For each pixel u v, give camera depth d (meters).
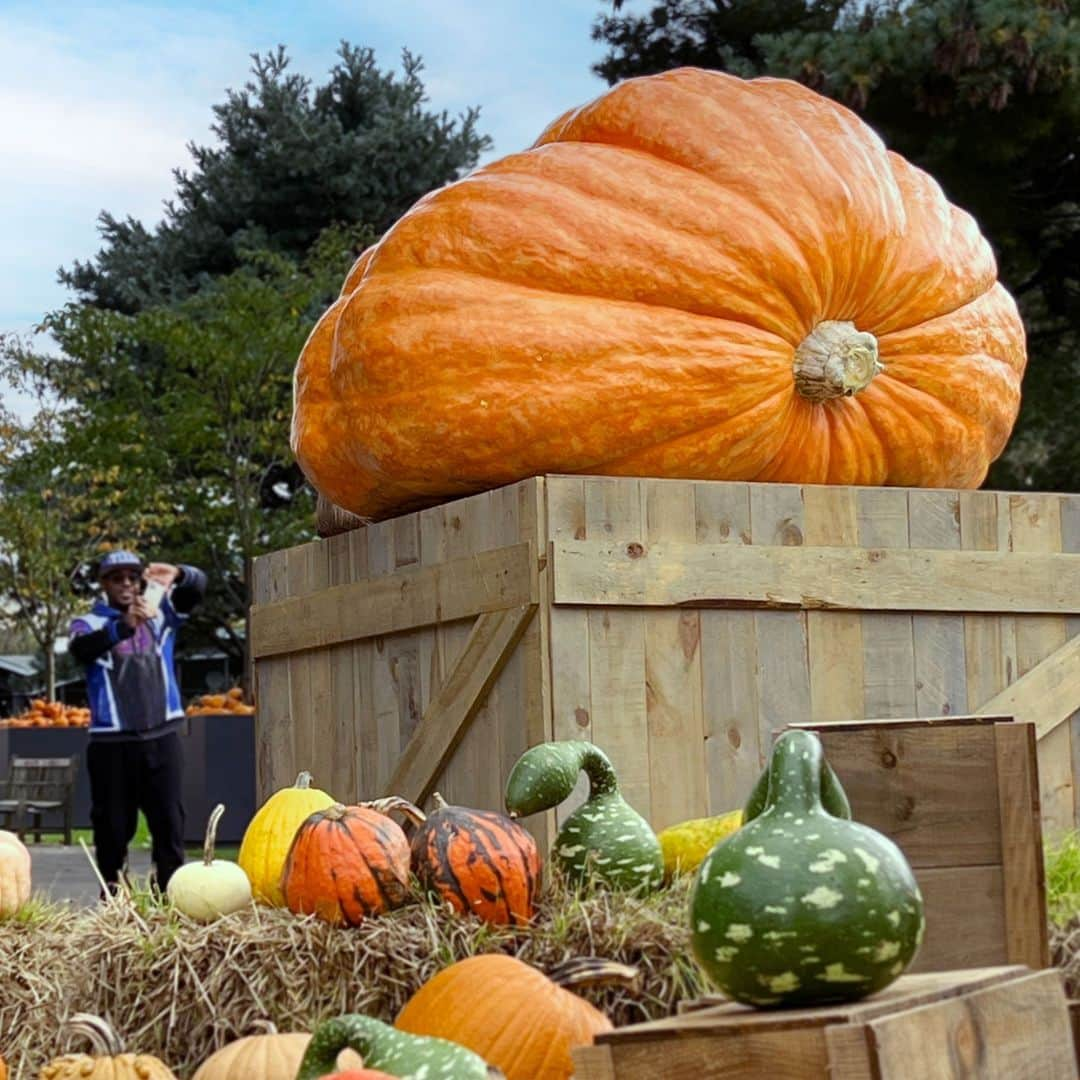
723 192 4.17
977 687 4.34
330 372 4.49
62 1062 2.39
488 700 4.05
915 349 4.45
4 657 35.25
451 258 4.20
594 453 4.05
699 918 1.85
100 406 19.92
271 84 27.44
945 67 11.41
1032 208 13.80
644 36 15.09
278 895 3.31
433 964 2.80
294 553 5.02
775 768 1.92
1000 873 2.59
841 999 1.81
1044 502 4.48
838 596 4.16
